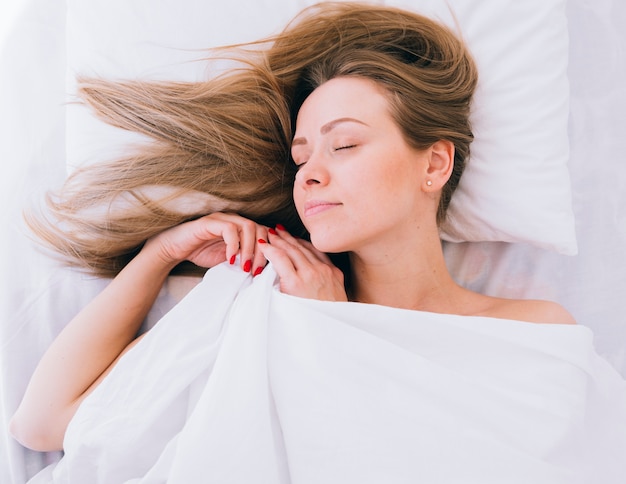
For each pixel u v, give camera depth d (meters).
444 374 0.90
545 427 0.91
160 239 1.10
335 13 1.11
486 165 1.12
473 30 1.11
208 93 1.09
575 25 1.25
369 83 0.97
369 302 1.08
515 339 0.95
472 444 0.86
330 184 0.95
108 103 1.08
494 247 1.24
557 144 1.12
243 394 0.89
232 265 1.04
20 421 1.01
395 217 0.97
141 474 0.97
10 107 1.19
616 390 1.07
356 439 0.87
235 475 0.86
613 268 1.27
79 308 1.16
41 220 1.14
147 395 0.94
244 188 1.13
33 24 1.21
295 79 1.09
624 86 1.26
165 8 1.08
